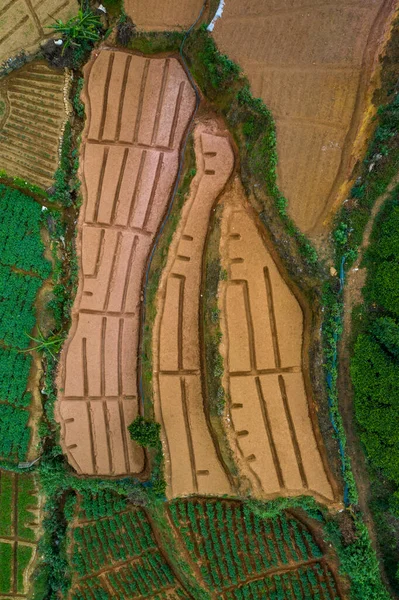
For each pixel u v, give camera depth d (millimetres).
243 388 19922
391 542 19391
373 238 18578
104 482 21859
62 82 22641
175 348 21000
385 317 18062
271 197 19344
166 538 21594
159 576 22047
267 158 19438
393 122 18203
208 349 20453
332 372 18734
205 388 21000
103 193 21938
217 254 20219
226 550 21172
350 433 19234
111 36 22250
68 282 22562
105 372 22062
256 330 19859
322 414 19250
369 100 18859
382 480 19094
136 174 21906
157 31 21625
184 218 21078
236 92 20328
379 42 18766
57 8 22516
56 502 22844
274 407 19859
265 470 19953
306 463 19719
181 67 21891
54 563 22688
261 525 21000
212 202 21031
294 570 20781
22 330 22438
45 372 22594
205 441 20938
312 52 19609
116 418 22031
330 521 19750
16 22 22547
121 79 21969
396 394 18047
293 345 19750
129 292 22047
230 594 21125
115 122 21969
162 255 21422
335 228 18906
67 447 22281
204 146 20922
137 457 22062
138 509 22328
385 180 18406
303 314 19797
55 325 22531
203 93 21625
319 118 19422
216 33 20500
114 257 22062
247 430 19953
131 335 22047
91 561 22484
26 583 22750
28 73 22703
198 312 21094
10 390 22547
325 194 19188
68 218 22734
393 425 18125
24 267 22547
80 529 22531
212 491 20906
